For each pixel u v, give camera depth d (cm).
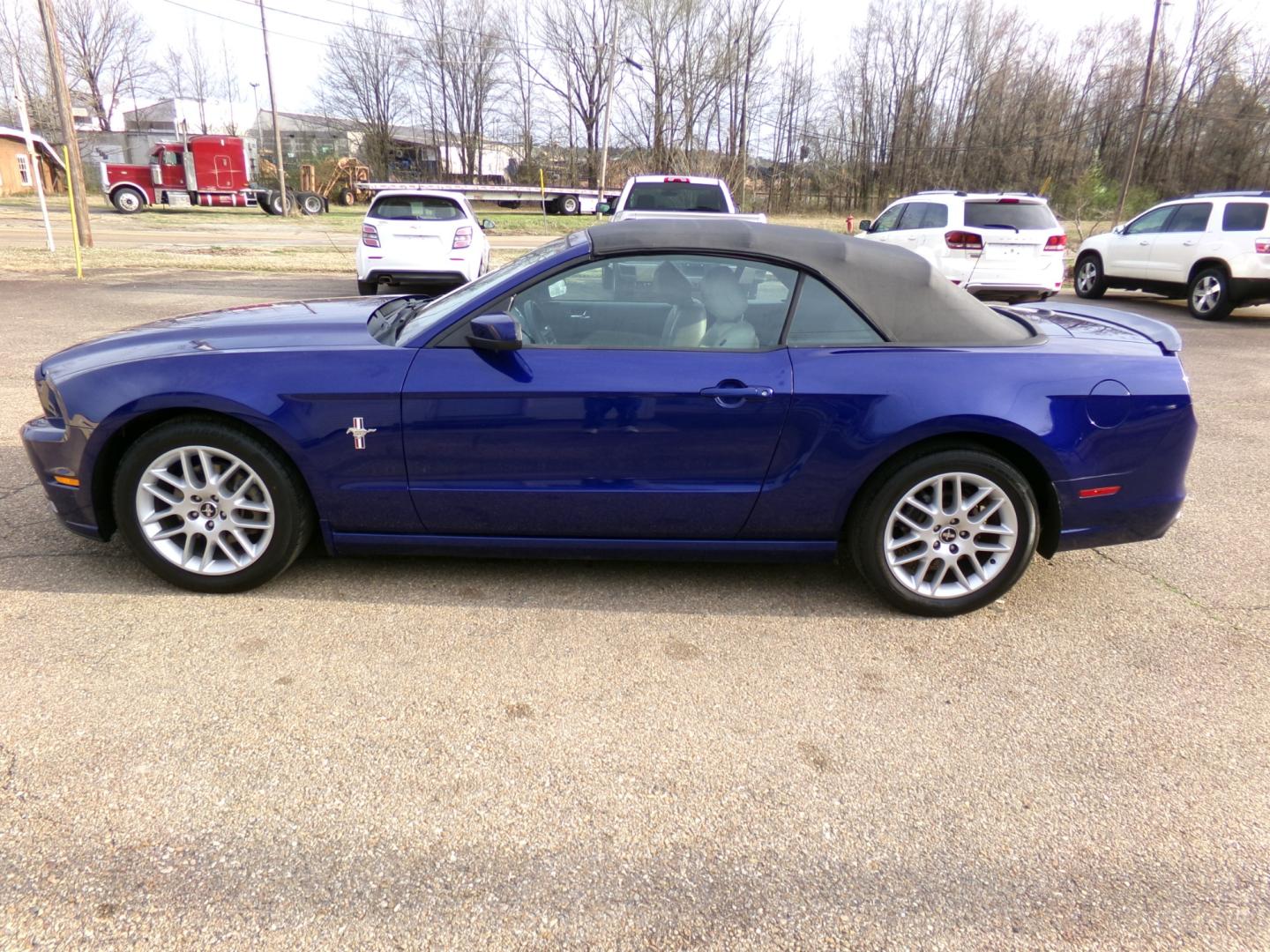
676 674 306
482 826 229
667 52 4859
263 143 5769
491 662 309
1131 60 4794
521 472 335
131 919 194
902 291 347
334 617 336
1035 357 338
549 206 4288
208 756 252
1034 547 345
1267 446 621
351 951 189
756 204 5206
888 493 335
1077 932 201
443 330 336
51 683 284
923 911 206
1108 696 300
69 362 350
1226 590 385
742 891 210
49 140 4862
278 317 395
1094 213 3681
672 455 333
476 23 5894
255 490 339
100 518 347
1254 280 1202
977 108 5000
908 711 288
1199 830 236
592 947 192
